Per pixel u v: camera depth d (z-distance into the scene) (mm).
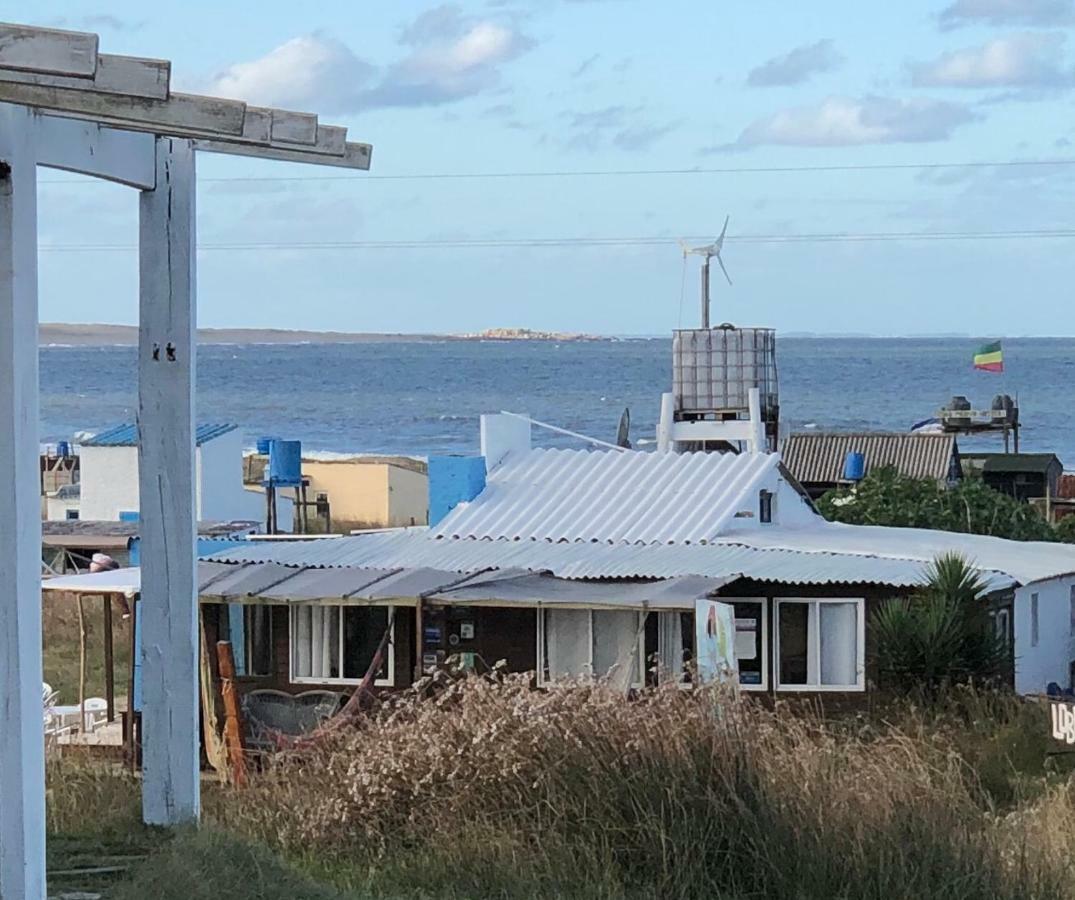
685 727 13016
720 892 11898
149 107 8289
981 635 22844
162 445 10672
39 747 8539
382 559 25344
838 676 23172
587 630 23062
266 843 12586
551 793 12727
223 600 23094
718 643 18141
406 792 13367
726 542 25906
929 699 21922
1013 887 12094
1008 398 62344
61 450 62594
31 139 8484
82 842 10562
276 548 26797
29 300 8398
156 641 10750
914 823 12508
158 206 10531
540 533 26922
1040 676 26125
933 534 29641
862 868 11883
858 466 46125
